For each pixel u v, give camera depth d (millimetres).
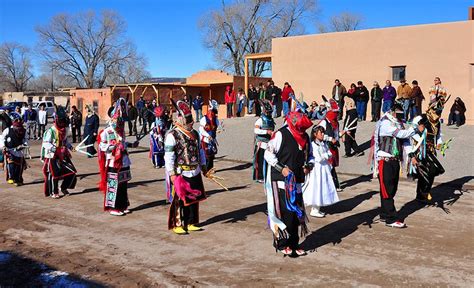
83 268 6105
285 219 6316
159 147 14781
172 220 7621
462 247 6824
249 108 27016
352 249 6770
